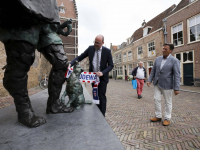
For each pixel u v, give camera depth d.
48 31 1.18
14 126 1.04
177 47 11.15
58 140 0.82
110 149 0.71
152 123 2.95
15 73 0.99
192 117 3.30
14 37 0.93
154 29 14.64
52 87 1.28
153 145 2.09
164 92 2.72
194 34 9.82
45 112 1.38
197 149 1.96
